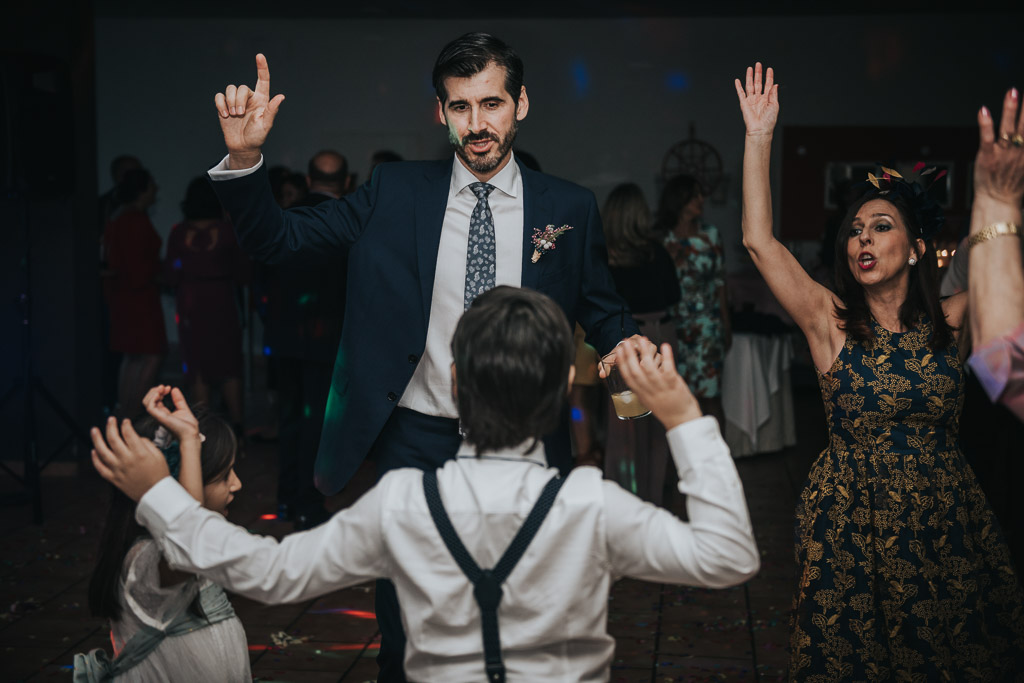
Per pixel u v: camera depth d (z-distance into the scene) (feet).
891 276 7.21
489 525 4.46
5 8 18.12
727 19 34.40
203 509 4.74
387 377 7.64
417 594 4.51
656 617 11.84
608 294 8.16
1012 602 7.17
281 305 14.19
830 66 34.04
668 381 4.63
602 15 33.99
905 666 6.94
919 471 7.09
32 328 18.40
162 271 21.02
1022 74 33.19
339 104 36.37
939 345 7.20
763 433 20.59
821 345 7.46
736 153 34.88
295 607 12.12
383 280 7.68
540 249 7.70
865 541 7.07
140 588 5.98
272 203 6.95
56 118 16.35
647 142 35.27
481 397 4.65
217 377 20.56
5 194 15.76
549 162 35.70
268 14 34.78
